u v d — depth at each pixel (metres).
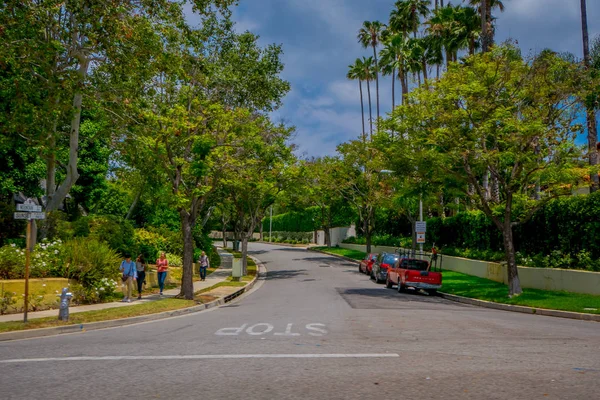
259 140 24.28
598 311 15.97
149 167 27.17
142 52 18.80
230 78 26.73
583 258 21.02
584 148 20.97
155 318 15.73
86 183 31.83
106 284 18.62
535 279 23.02
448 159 21.80
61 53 20.00
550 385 6.47
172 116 20.48
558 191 21.25
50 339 11.33
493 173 21.89
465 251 34.16
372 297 21.72
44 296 16.56
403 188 26.72
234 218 63.00
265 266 45.19
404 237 48.47
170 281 28.00
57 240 19.08
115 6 17.56
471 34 41.66
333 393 6.12
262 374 7.15
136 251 26.28
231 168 22.09
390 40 51.28
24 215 13.30
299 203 59.88
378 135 25.61
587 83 20.83
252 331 11.66
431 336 10.77
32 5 16.97
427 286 24.02
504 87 21.86
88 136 29.67
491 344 9.70
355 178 46.81
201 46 21.58
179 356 8.55
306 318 14.22
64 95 18.25
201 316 15.80
